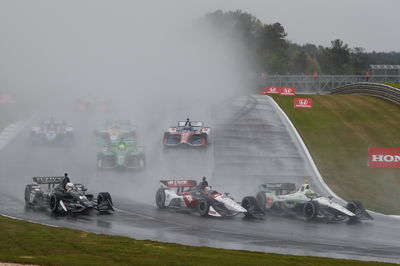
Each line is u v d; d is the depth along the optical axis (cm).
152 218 6750
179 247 4850
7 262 3984
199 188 7400
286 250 5106
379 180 10806
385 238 5997
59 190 7169
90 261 4103
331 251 5134
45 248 4569
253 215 7312
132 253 4475
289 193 7731
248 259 4369
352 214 7025
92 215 6819
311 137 14462
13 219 6244
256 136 14300
